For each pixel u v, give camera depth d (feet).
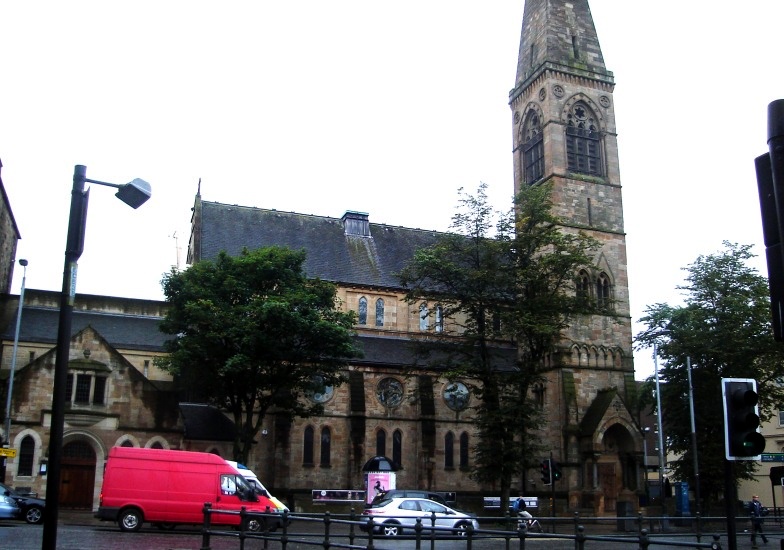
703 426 217.15
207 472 127.95
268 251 187.32
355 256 260.62
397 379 232.53
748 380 46.93
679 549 113.91
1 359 200.64
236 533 74.28
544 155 271.08
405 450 227.61
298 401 210.18
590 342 247.50
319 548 103.71
